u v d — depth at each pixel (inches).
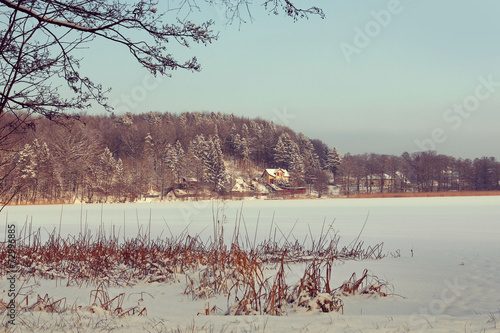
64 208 2197.3
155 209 1964.8
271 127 4594.0
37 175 2578.7
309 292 303.0
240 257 366.9
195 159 3585.1
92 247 521.3
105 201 2994.6
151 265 433.1
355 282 343.3
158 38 245.9
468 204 2020.2
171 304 311.3
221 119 5388.8
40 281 399.5
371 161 4288.9
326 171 4594.0
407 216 1285.7
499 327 204.1
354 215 1369.3
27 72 231.1
